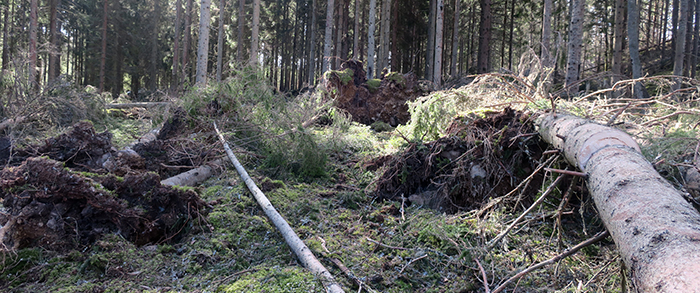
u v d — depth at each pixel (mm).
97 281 2400
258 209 3463
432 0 21250
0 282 2352
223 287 2297
